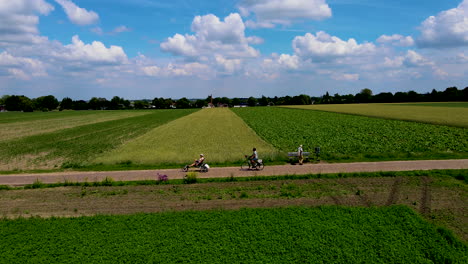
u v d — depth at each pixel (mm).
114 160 31391
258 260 12133
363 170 24781
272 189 20578
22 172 28078
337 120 79062
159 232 14281
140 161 30625
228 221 15234
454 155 30359
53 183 23000
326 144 40188
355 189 20156
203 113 135750
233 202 18188
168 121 91875
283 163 28609
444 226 14820
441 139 42125
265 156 30250
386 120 74812
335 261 12102
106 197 19609
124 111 181875
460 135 45594
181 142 45875
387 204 17469
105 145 45438
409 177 22422
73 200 19125
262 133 55094
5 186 22109
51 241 13688
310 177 23109
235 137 50594
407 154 31156
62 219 15836
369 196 18781
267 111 137500
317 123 71812
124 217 15867
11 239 13867
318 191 19922
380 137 45688
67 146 45250
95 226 14938
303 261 12133
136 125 80250
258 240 13562
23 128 76938
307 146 39000
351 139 44312
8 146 46312
